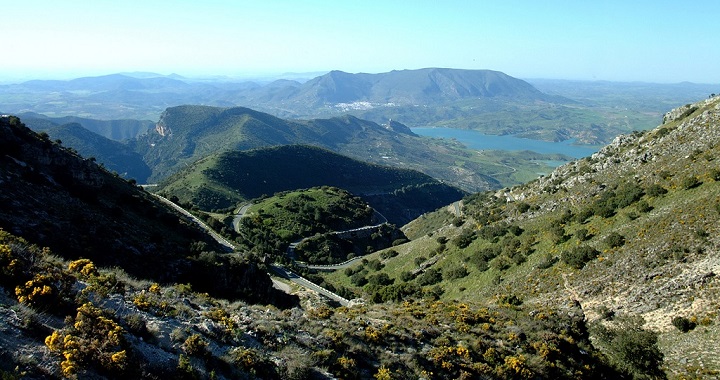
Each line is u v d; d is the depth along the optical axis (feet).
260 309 81.30
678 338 118.83
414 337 80.48
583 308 149.89
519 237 234.58
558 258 190.60
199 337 53.47
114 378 41.60
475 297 198.90
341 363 62.54
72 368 38.99
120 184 258.78
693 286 132.36
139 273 141.90
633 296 142.51
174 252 171.53
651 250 157.99
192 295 75.15
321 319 81.56
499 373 74.23
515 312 109.50
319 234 389.60
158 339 50.98
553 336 92.48
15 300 46.52
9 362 37.06
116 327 46.44
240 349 56.03
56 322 45.91
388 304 112.78
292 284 233.14
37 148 180.65
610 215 203.00
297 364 57.98
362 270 311.68
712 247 141.28
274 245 356.59
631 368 104.01
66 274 54.85
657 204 189.26
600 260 170.09
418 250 305.32
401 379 65.36
